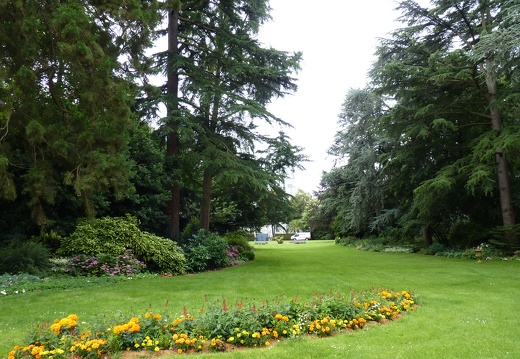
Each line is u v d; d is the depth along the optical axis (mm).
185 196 21031
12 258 10008
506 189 17391
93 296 8016
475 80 17766
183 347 4449
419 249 23062
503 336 5086
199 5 18141
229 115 16844
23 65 9328
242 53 18141
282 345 4660
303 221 58906
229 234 24297
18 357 4035
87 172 10008
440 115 18844
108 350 4227
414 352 4410
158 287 9375
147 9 12789
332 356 4258
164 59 17188
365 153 27141
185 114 15492
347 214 31453
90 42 9789
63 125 10992
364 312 5953
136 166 15703
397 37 20125
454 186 18891
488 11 18141
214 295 8344
